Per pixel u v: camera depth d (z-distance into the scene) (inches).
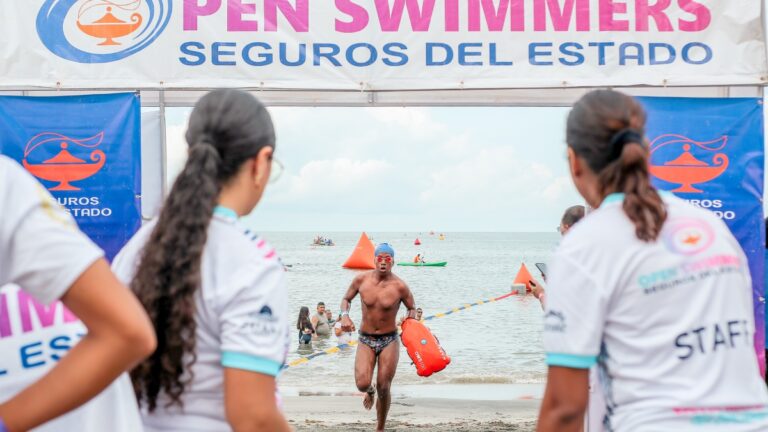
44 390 48.1
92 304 49.8
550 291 73.6
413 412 323.0
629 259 71.1
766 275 230.8
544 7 219.3
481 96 241.8
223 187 77.4
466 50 220.2
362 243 1999.3
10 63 216.4
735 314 71.9
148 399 73.1
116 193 222.5
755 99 221.9
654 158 223.0
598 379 78.7
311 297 1254.3
